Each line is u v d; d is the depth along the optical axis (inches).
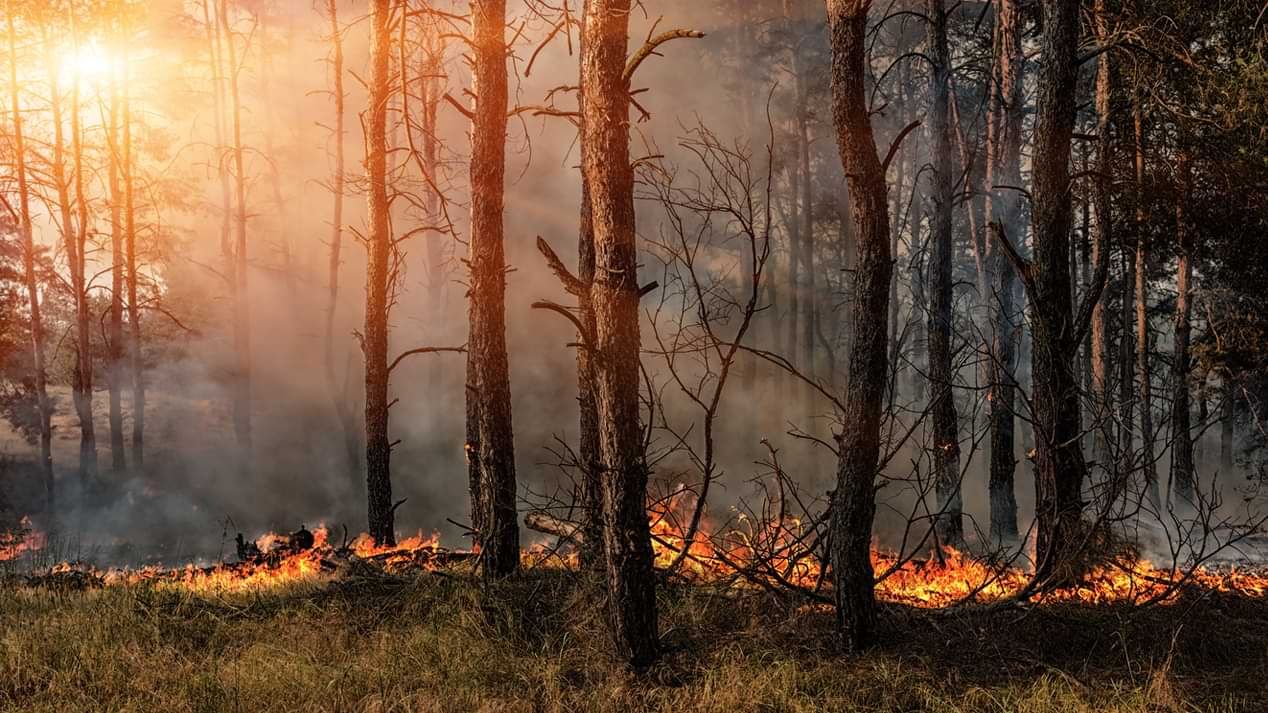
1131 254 761.0
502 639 292.0
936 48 563.5
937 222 554.3
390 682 261.6
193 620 317.4
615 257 270.7
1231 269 634.8
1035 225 375.9
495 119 388.8
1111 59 594.6
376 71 573.9
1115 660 274.5
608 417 271.9
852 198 275.7
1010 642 281.1
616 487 271.1
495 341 376.8
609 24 269.6
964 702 239.3
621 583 269.9
